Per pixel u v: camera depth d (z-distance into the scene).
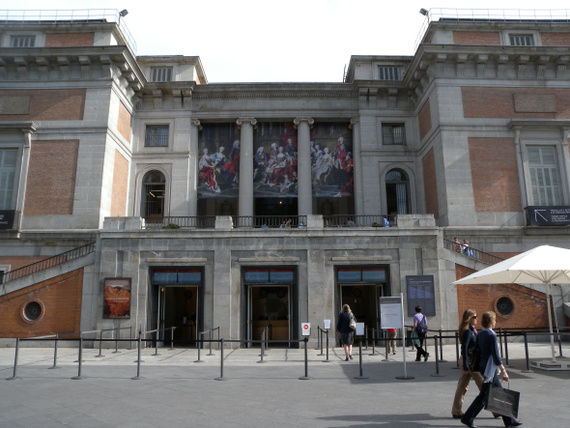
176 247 19.12
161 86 28.55
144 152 28.41
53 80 25.38
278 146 29.56
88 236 23.30
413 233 19.22
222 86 28.98
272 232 19.17
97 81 25.34
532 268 11.29
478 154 24.41
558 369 11.97
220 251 19.06
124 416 7.41
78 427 6.79
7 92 25.33
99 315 18.64
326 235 19.14
